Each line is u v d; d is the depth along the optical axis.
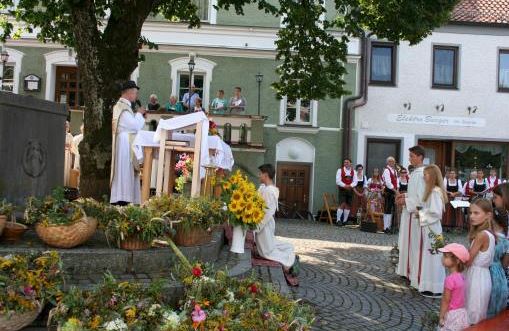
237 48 21.00
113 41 9.70
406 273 8.81
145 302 4.02
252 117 19.05
